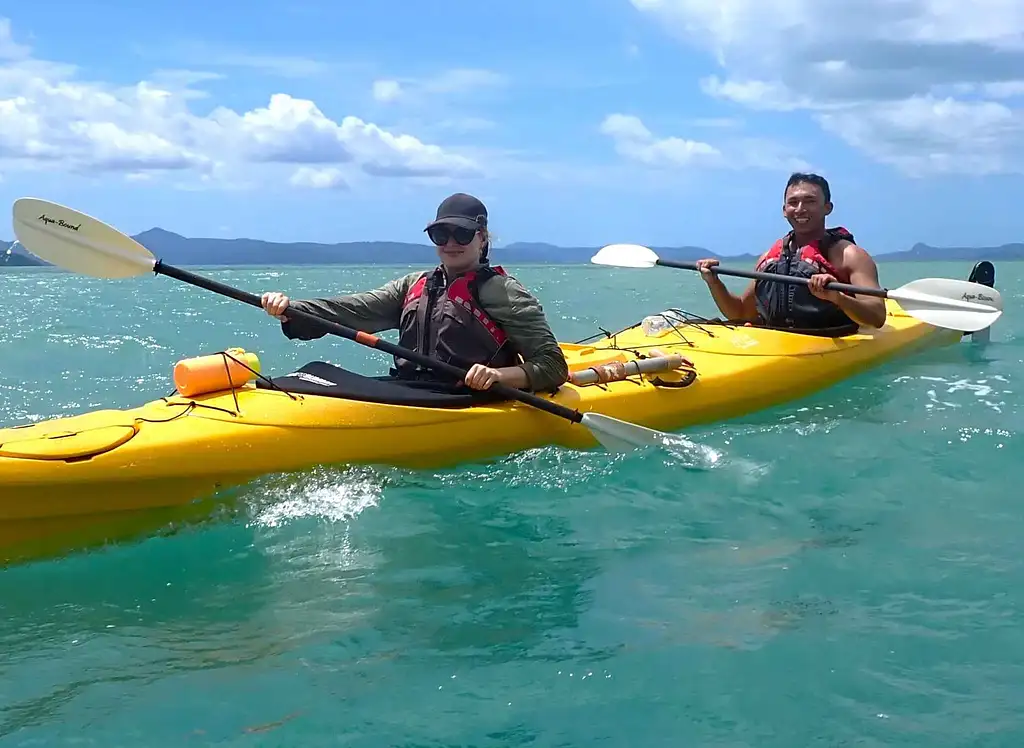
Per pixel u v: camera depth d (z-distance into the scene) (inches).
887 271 1254.3
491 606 101.2
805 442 166.1
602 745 74.9
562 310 432.8
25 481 113.7
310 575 110.3
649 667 87.1
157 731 78.0
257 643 93.7
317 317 150.3
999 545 115.8
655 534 122.8
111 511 120.3
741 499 136.2
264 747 75.5
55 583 109.9
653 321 221.0
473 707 80.9
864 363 221.8
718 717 78.6
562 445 157.2
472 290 154.9
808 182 224.4
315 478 134.1
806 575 107.7
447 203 156.6
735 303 243.9
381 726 78.1
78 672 88.3
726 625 95.3
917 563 110.4
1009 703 79.7
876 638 91.6
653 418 171.6
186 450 125.2
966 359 250.7
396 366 164.1
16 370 249.6
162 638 95.3
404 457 141.5
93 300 462.3
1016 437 166.2
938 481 142.7
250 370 143.8
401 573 110.5
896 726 76.7
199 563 114.8
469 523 127.0
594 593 104.2
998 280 764.6
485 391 151.7
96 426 126.6
